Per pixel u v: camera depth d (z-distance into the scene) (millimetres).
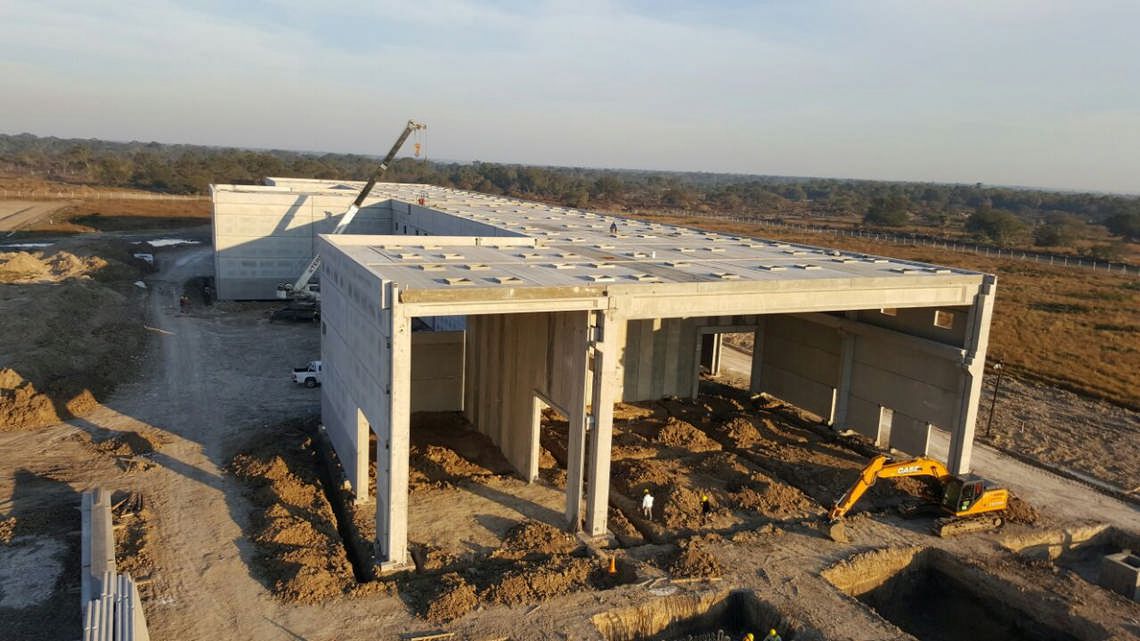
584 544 20609
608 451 20766
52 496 22234
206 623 16328
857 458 28359
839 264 28375
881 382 29344
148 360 37000
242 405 31156
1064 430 32219
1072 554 22953
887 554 20812
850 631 17031
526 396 24500
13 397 28750
